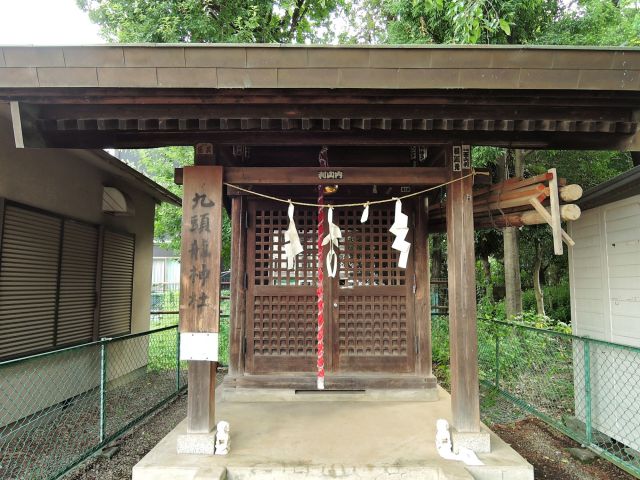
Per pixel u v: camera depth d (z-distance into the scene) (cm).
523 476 276
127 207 590
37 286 438
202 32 719
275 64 246
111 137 314
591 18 679
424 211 446
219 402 417
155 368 705
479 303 903
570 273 444
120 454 372
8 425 389
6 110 348
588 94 264
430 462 282
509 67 247
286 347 442
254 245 449
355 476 274
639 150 307
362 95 265
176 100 267
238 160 410
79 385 510
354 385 424
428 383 425
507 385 547
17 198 407
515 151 783
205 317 297
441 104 274
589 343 403
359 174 319
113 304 607
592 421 395
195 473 269
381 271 446
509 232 829
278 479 274
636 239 350
